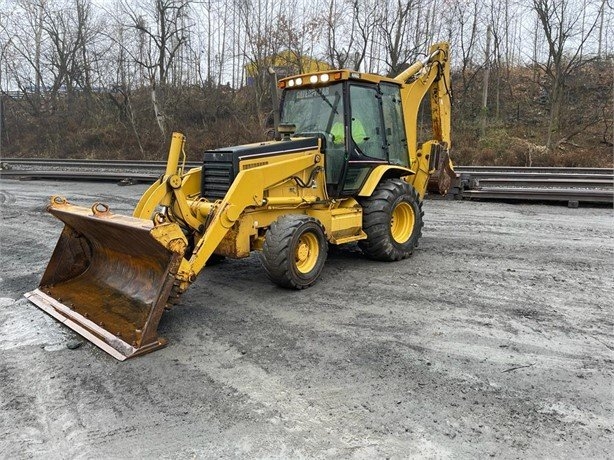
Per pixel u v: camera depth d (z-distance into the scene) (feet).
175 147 16.84
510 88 85.35
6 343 13.26
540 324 14.03
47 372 11.65
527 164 59.72
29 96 106.01
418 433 9.14
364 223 20.13
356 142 19.38
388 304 15.85
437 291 17.02
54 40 100.68
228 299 16.67
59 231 28.40
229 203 15.20
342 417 9.68
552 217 29.68
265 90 78.18
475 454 8.54
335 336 13.50
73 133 95.61
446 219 29.55
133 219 13.99
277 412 9.89
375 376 11.25
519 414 9.71
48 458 8.61
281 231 16.42
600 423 9.41
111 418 9.78
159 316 12.85
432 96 25.45
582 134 69.41
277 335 13.65
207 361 12.15
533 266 19.83
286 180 17.54
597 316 14.58
